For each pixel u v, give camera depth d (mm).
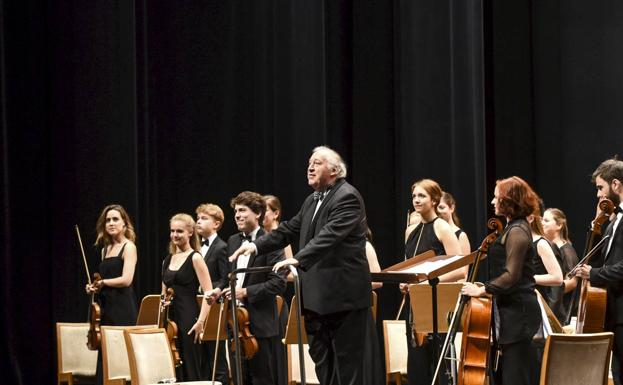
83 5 13188
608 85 13750
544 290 9266
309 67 13562
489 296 7250
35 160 12961
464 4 13422
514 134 13883
